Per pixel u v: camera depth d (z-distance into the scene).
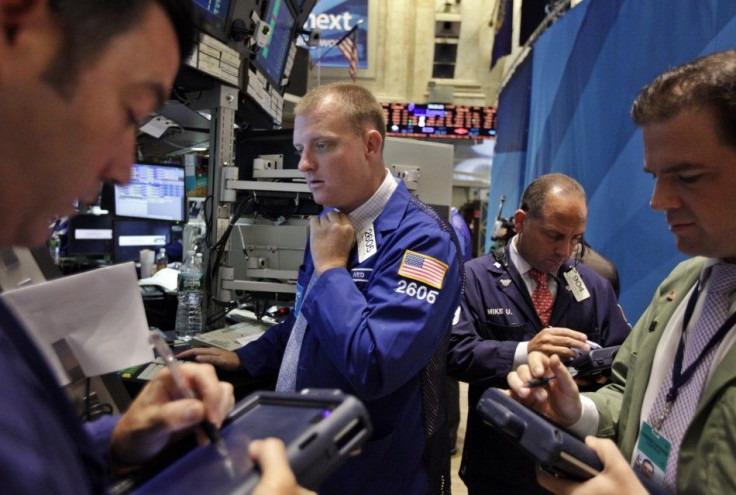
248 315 1.97
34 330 0.73
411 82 8.50
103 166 0.39
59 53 0.34
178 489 0.43
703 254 0.67
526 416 0.63
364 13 8.02
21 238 0.38
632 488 0.56
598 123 2.76
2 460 0.25
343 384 1.01
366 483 0.96
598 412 0.88
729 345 0.66
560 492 0.62
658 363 0.81
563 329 1.30
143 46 0.38
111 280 0.81
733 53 0.63
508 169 5.20
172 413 0.53
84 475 0.33
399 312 0.93
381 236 1.07
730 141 0.59
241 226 1.73
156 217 3.12
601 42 2.76
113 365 0.82
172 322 2.12
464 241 2.82
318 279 1.02
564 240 1.44
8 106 0.34
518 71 4.93
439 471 1.09
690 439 0.65
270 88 2.42
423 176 2.00
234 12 1.77
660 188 0.66
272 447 0.43
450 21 8.34
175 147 2.97
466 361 1.40
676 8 2.01
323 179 1.08
